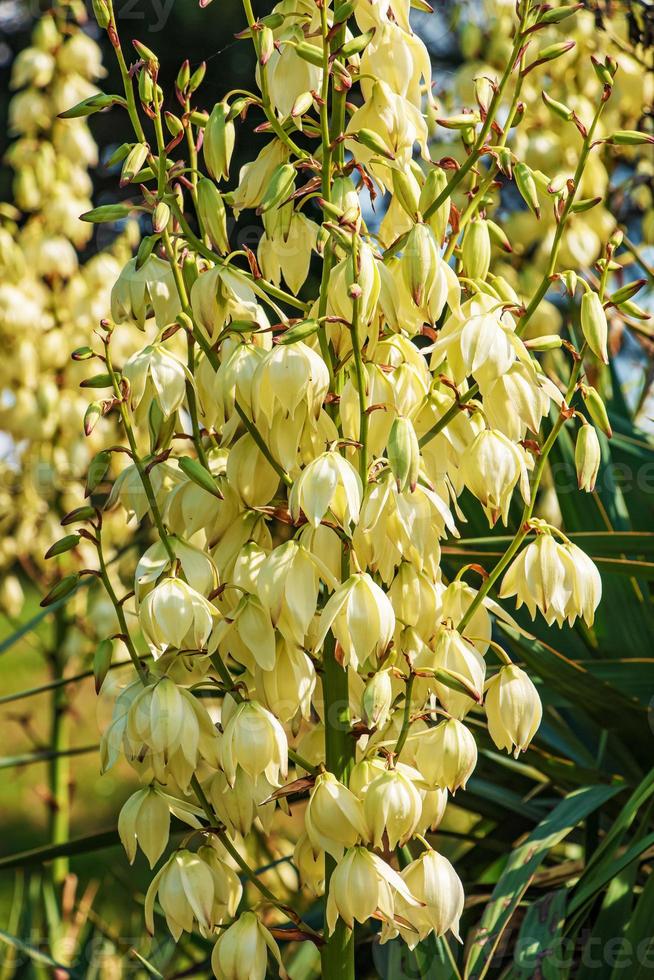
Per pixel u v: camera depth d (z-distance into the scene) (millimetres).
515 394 1401
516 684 1428
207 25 4973
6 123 6164
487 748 1833
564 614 1425
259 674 1415
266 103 1439
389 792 1371
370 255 1377
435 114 1463
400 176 1407
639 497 2086
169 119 1446
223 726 1425
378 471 1410
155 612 1390
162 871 1413
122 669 1816
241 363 1398
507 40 2107
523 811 1862
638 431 2080
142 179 1438
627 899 1664
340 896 1372
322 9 1390
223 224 1428
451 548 1752
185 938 1967
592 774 1775
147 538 1938
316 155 1463
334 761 1442
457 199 2039
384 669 1389
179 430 1475
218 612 1408
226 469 1435
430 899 1403
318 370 1385
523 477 1412
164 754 1380
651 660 1780
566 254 2080
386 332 1448
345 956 1431
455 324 1425
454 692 1431
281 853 2037
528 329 2107
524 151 2092
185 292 1434
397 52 1429
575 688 1698
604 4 2033
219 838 1441
